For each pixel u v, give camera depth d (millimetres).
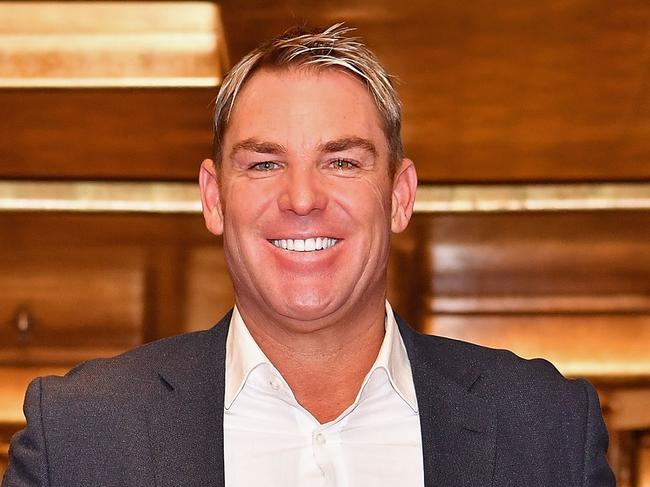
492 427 2391
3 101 6473
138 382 2395
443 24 5715
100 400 2348
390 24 5715
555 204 7652
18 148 7020
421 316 9094
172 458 2291
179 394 2383
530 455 2371
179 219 7703
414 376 2475
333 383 2430
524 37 5840
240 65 2373
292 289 2301
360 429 2408
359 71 2357
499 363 2518
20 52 6230
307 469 2359
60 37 6191
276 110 2307
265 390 2408
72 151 7051
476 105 6484
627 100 6414
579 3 5582
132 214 7660
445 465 2352
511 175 7387
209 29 6074
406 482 2361
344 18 5672
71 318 8953
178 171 7285
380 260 2371
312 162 2297
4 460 8914
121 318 8953
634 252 8375
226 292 8656
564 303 9023
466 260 8523
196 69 6199
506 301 9055
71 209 7621
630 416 8875
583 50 5953
